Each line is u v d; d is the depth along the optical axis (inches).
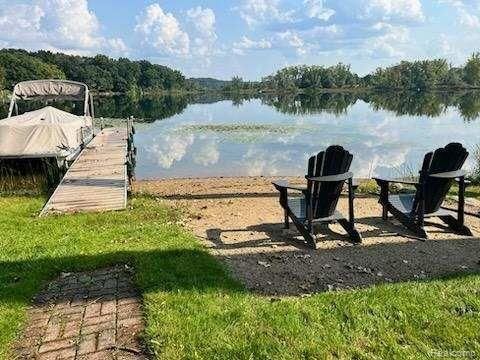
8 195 403.9
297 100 3068.4
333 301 145.3
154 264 178.2
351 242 226.1
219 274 172.4
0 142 492.1
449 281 162.7
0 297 151.1
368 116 1486.2
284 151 763.4
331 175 217.8
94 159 520.7
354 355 116.4
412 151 730.2
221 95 4579.2
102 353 118.6
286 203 240.8
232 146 826.8
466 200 325.7
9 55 3002.0
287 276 181.3
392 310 138.0
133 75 4584.2
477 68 3823.8
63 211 291.6
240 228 252.8
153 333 125.3
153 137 960.9
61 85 743.1
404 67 4357.8
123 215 275.0
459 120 1275.8
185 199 350.9
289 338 122.8
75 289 159.8
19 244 215.5
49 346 122.9
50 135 513.7
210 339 122.5
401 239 230.1
